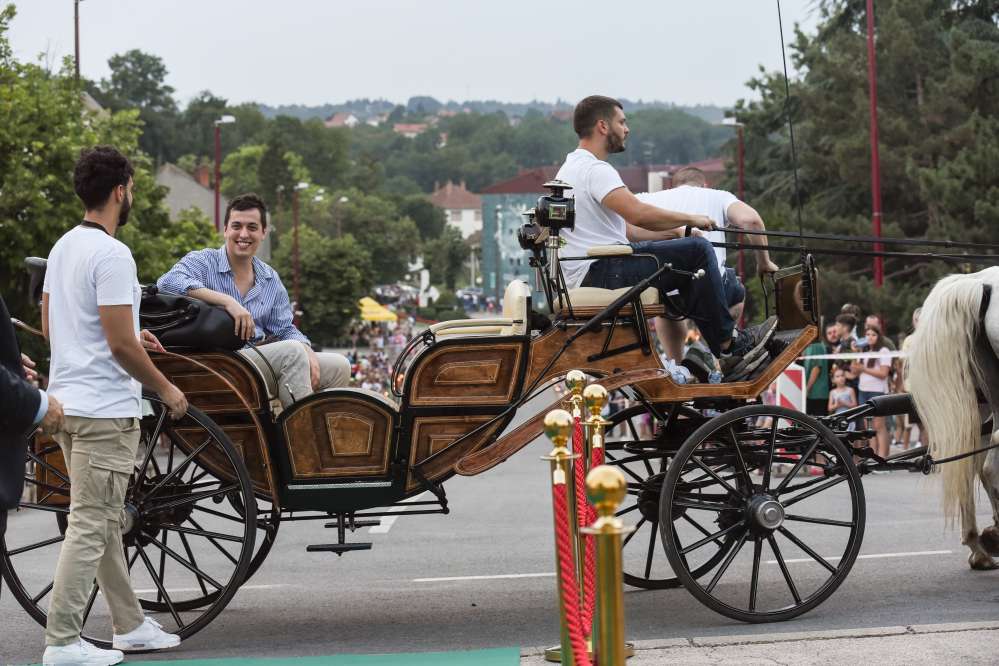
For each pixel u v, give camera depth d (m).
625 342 9.70
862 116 51.47
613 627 4.66
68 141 39.81
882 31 52.28
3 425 6.31
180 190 94.75
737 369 10.09
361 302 107.81
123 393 8.66
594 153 10.62
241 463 9.27
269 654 8.93
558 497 5.82
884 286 46.72
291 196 184.62
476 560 12.95
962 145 48.03
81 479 8.57
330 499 9.58
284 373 9.98
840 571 9.72
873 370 21.03
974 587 10.73
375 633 9.59
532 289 10.59
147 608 10.15
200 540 15.06
